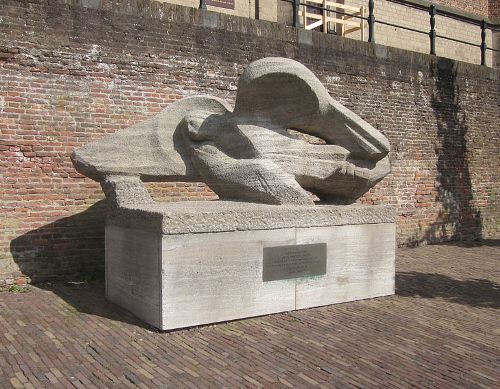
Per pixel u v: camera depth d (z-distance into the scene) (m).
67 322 5.37
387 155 6.75
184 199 8.61
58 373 4.08
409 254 10.37
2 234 7.16
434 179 11.88
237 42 9.05
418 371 4.24
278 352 4.59
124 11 8.01
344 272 6.30
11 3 7.20
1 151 7.15
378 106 10.92
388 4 16.33
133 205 5.94
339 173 6.42
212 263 5.31
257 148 6.11
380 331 5.25
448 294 6.95
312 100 6.19
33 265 7.36
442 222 12.05
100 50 7.82
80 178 7.70
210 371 4.15
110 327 5.21
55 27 7.49
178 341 4.83
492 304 6.46
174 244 5.09
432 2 17.44
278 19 14.81
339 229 6.23
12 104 7.21
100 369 4.16
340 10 15.35
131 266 5.68
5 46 7.15
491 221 13.18
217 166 6.26
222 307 5.38
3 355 4.44
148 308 5.31
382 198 10.98
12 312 5.75
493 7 19.06
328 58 10.20
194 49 8.62
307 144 6.36
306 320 5.56
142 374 4.08
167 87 8.36
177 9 8.47
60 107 7.54
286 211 5.78
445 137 12.10
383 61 11.00
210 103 6.73
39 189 7.41
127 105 8.02
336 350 4.67
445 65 12.12
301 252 5.91
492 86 13.14
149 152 6.45
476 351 4.73
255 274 5.59
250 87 6.09
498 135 13.34
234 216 5.43
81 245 7.72
